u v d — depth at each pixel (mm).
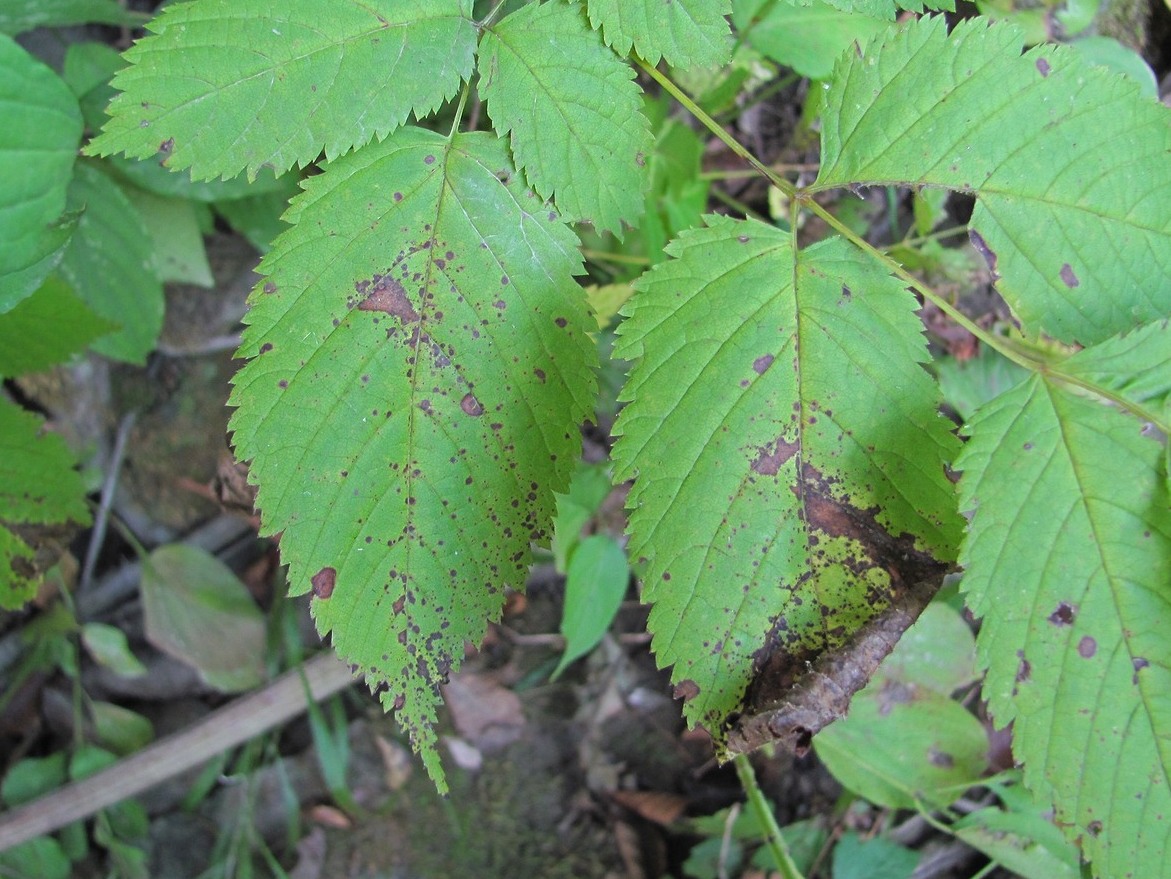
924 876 313
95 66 278
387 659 179
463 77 180
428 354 180
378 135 175
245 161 170
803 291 181
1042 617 170
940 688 292
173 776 362
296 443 177
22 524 252
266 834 359
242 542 371
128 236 285
